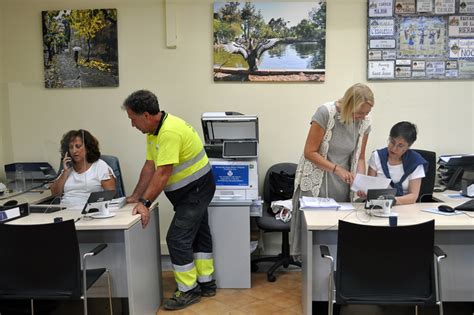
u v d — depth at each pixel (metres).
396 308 2.66
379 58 3.30
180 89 3.46
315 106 3.41
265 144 3.48
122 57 3.45
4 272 2.02
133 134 3.51
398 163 2.55
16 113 2.98
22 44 3.47
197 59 3.43
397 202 2.45
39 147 2.95
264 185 3.42
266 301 2.80
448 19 3.23
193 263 2.75
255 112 3.44
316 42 3.34
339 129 2.43
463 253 2.23
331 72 3.38
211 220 2.94
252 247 3.26
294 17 3.33
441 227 2.05
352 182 2.35
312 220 2.16
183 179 2.59
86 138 2.75
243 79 3.40
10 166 2.93
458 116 3.27
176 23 3.40
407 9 3.26
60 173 2.83
